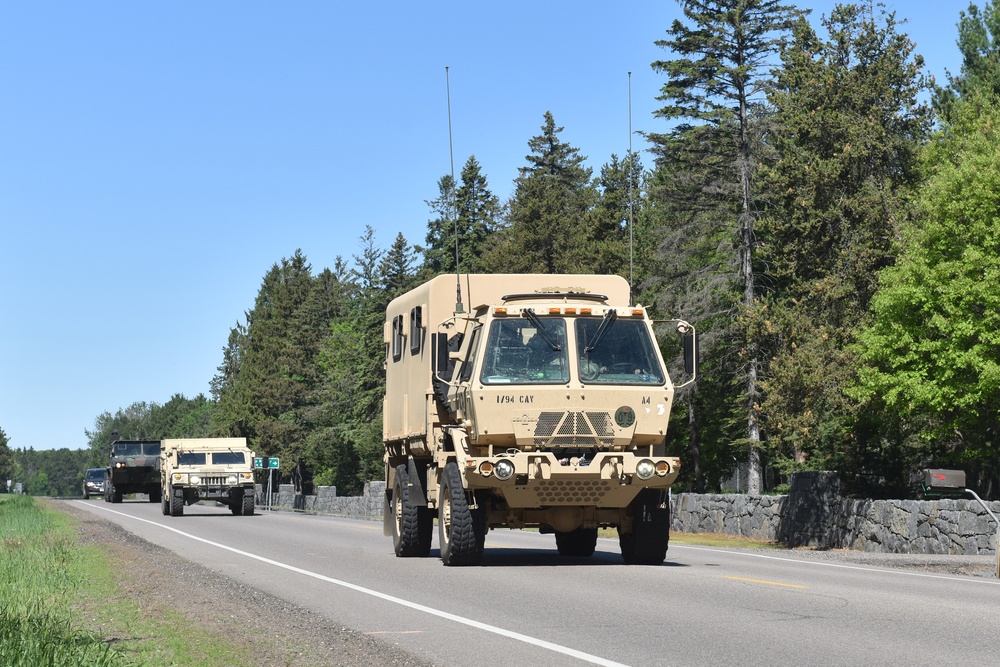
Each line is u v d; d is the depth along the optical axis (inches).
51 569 658.8
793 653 365.4
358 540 1035.3
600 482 673.0
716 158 1969.7
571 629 420.2
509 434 675.4
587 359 686.5
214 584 597.0
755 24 1936.5
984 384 1038.4
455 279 778.2
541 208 2662.4
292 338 4431.6
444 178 3149.6
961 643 385.7
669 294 1955.0
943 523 995.9
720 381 2100.1
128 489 2506.2
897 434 1387.8
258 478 3973.9
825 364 1380.4
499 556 807.1
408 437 803.4
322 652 371.2
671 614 460.4
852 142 1486.2
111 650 374.9
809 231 1515.7
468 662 352.8
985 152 1138.0
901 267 1134.4
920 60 1555.1
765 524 1290.6
